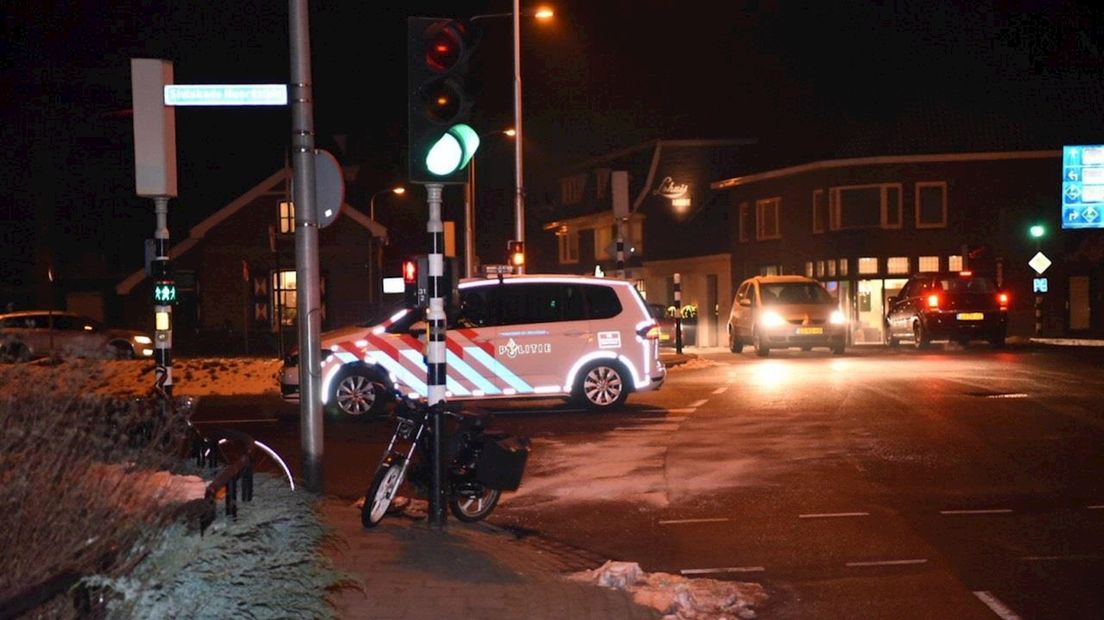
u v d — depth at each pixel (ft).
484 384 56.24
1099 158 127.44
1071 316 138.00
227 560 17.12
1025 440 45.44
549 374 56.95
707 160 181.27
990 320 101.81
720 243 169.58
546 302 57.31
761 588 26.35
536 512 35.06
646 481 39.09
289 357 57.93
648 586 26.21
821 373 76.07
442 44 29.22
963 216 139.64
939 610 24.35
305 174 32.19
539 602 24.52
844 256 143.23
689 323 136.56
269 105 33.42
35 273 140.46
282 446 48.08
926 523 32.27
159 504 16.90
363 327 57.31
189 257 127.85
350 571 25.63
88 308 156.35
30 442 15.60
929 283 104.42
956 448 43.91
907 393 62.08
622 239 94.43
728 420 52.80
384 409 56.13
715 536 31.53
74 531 15.07
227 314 127.54
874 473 39.45
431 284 30.63
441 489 30.83
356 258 127.95
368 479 40.98
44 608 13.39
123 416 19.89
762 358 95.14
